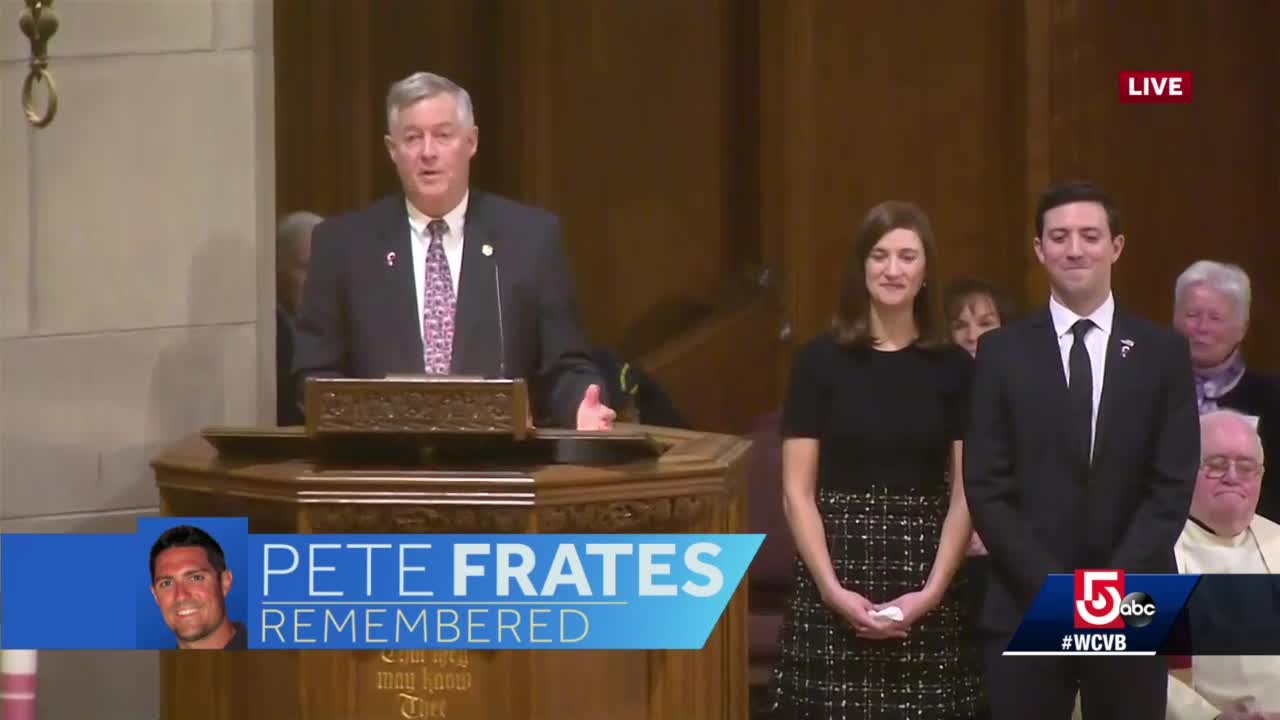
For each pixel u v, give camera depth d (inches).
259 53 608.7
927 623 536.1
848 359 545.3
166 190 602.5
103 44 596.7
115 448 600.4
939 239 780.6
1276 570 561.6
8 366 593.0
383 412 389.1
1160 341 505.4
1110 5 774.5
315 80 756.6
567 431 405.4
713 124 783.1
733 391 778.8
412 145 501.0
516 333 499.5
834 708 536.4
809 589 547.5
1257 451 562.9
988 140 779.4
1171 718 535.8
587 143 779.4
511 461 412.5
